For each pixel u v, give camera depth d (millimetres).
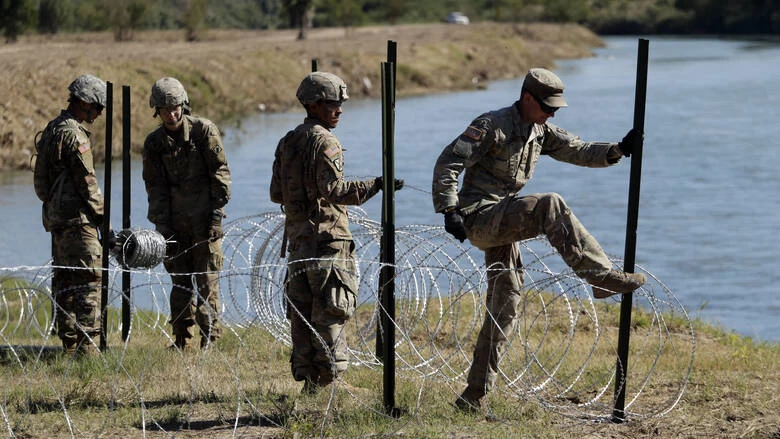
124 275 17031
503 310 11352
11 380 13211
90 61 63188
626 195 46562
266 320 13648
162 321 19141
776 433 10828
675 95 88688
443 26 179750
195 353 15133
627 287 10461
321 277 11617
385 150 10727
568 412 11680
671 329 19312
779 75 107938
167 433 10656
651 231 39344
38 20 113438
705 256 35219
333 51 95500
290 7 129125
